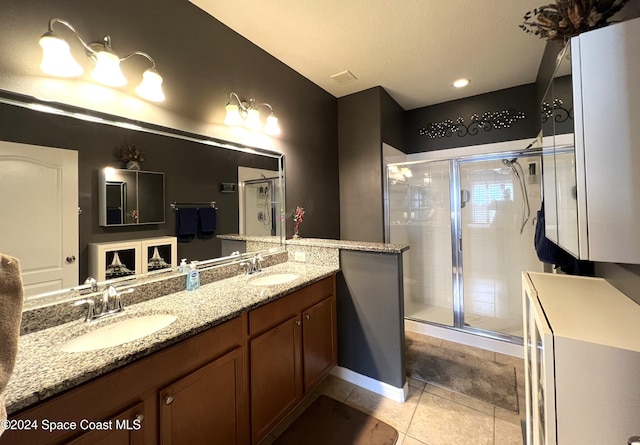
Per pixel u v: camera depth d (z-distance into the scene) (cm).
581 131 79
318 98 281
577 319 81
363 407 177
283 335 154
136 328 122
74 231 121
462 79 276
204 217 175
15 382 73
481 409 172
